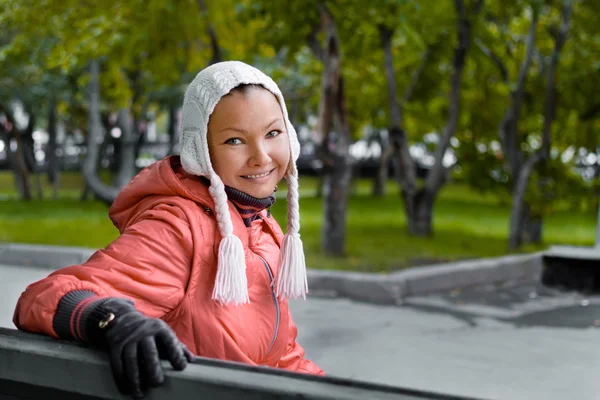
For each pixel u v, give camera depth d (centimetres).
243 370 125
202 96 153
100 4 923
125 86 1248
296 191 169
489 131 1298
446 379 459
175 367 124
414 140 1596
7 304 632
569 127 1302
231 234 150
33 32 963
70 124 2203
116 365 121
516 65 1182
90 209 1619
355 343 545
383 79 1295
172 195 155
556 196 1118
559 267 761
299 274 167
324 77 948
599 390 437
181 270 149
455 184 3078
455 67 1106
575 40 1180
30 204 1755
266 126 155
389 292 702
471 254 976
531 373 471
